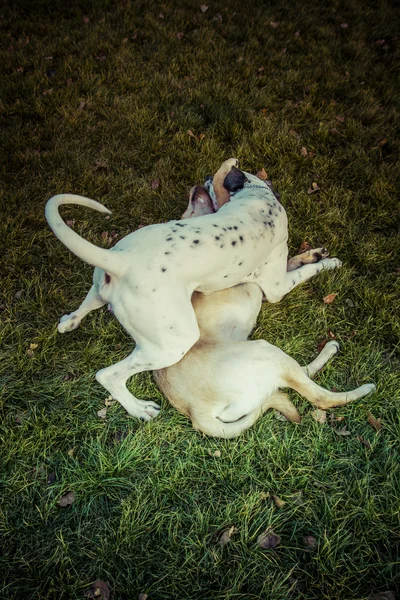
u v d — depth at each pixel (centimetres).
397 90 566
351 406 312
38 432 297
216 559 254
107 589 244
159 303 256
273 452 293
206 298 305
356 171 457
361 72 584
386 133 503
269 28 649
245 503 270
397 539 259
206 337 296
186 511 274
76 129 495
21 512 270
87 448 297
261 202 319
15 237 398
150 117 504
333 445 297
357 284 377
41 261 392
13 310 358
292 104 536
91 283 379
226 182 337
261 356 288
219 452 294
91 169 456
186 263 266
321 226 416
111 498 278
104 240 404
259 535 263
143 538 262
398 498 269
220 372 282
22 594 242
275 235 314
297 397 319
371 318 353
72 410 314
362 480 278
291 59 596
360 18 687
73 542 261
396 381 321
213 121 511
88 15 657
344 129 502
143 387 325
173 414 311
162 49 593
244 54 595
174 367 291
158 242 267
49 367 333
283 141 478
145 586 246
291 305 366
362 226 422
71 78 552
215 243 276
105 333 348
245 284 329
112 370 285
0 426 300
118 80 547
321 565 247
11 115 509
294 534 263
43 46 594
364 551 254
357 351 339
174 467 289
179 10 661
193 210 342
